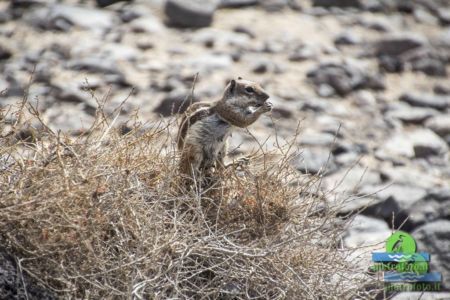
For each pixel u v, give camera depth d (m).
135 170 16.41
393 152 28.27
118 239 15.22
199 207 15.71
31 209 14.80
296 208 17.03
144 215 15.48
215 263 15.73
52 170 15.34
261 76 31.81
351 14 38.16
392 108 31.52
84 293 14.79
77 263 14.84
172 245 15.17
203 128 16.80
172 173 16.22
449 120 30.86
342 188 24.53
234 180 17.14
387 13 39.03
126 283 14.36
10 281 14.44
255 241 15.98
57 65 30.84
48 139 17.08
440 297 19.00
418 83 34.09
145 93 29.38
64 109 27.66
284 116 29.06
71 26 33.97
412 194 23.75
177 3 35.16
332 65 32.66
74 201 15.12
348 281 16.75
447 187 25.66
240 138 25.69
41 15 34.34
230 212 16.67
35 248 14.78
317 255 16.53
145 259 14.73
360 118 30.41
